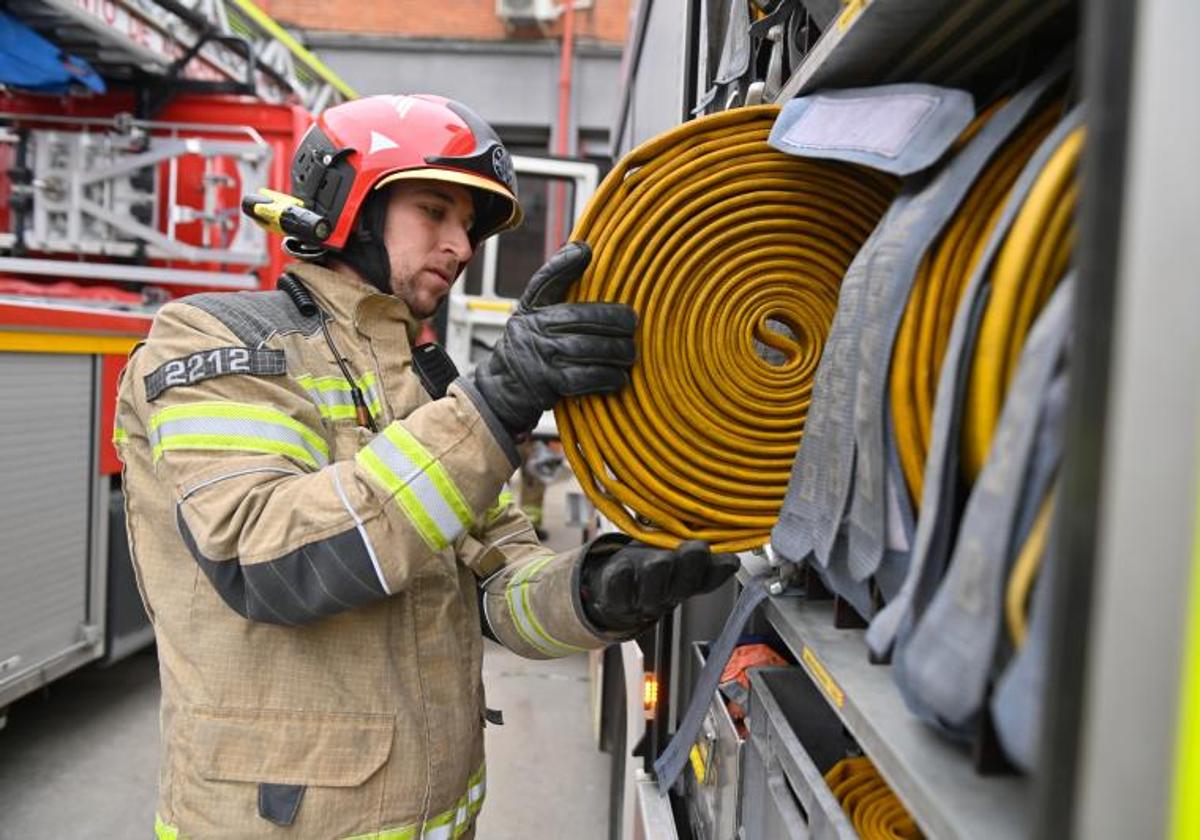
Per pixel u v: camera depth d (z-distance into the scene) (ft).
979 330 1.80
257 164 11.53
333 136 3.73
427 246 3.93
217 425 3.08
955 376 1.80
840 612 2.69
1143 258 1.14
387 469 2.88
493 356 2.96
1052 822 1.17
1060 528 1.17
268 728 3.24
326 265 3.96
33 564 8.24
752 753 3.56
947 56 2.69
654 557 2.85
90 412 9.16
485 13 33.30
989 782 1.69
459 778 3.68
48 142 11.28
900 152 2.27
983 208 2.04
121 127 11.37
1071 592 1.16
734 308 2.94
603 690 9.43
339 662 3.33
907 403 2.05
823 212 2.94
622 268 2.87
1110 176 1.15
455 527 2.94
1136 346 1.14
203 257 11.46
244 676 3.27
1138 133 1.13
